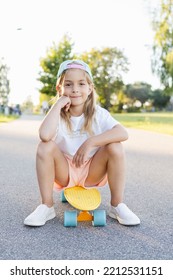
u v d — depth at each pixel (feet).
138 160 21.68
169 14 64.64
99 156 9.90
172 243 8.52
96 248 8.16
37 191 13.47
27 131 44.42
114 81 153.79
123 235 8.96
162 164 20.26
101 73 151.64
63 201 11.82
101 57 150.00
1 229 9.30
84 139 10.17
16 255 7.80
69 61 10.27
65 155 10.23
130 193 13.38
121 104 179.01
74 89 9.92
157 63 67.62
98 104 10.95
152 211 11.09
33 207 11.33
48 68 101.35
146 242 8.55
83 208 9.23
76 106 10.09
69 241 8.54
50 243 8.41
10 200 12.13
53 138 10.00
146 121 73.20
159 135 40.37
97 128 10.16
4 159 21.52
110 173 9.87
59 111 9.69
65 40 101.35
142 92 210.18
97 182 10.43
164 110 216.74
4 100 137.08
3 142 31.14
